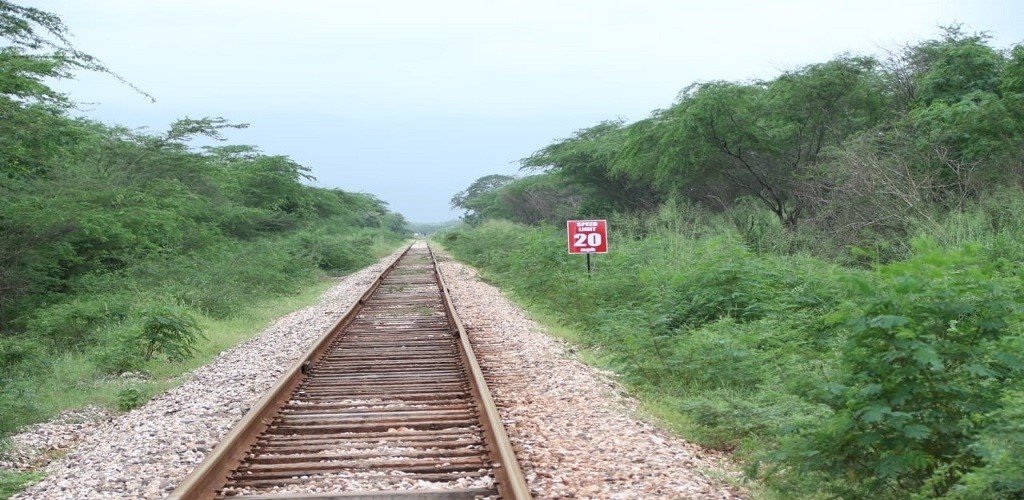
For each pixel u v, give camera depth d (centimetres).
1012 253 1395
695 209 2803
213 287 2102
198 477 604
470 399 970
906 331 573
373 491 612
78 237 2225
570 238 1920
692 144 2750
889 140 2239
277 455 736
